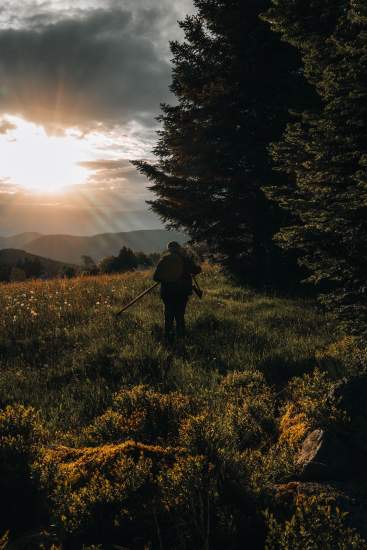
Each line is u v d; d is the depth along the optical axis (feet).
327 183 19.61
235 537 8.73
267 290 42.14
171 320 27.22
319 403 13.19
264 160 41.01
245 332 26.89
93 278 57.06
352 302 18.83
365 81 16.94
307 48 19.97
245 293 41.06
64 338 27.53
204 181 44.75
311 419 12.76
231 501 9.71
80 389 19.45
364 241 17.58
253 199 42.96
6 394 18.81
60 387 20.33
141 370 21.59
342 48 17.02
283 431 13.57
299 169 21.98
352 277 18.76
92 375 21.56
